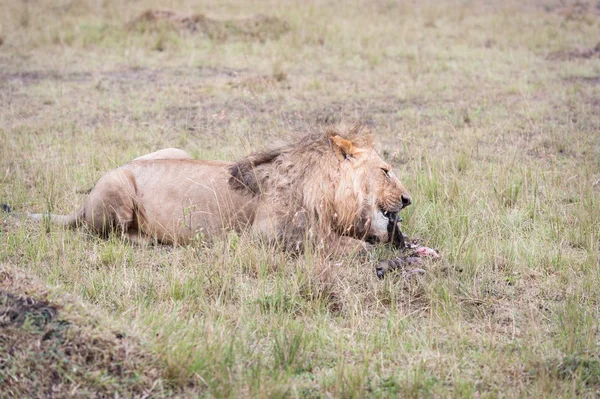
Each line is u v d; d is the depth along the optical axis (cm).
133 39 2933
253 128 1803
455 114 1934
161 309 901
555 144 1647
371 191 1071
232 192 1116
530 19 3541
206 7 3647
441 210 1228
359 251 1077
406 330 882
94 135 1744
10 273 788
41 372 707
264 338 865
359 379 754
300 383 768
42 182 1379
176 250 1099
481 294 973
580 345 836
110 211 1138
